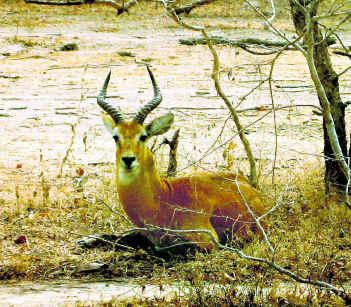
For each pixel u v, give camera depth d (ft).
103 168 58.23
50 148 64.13
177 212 39.58
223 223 41.11
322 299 33.22
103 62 103.86
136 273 38.78
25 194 51.52
